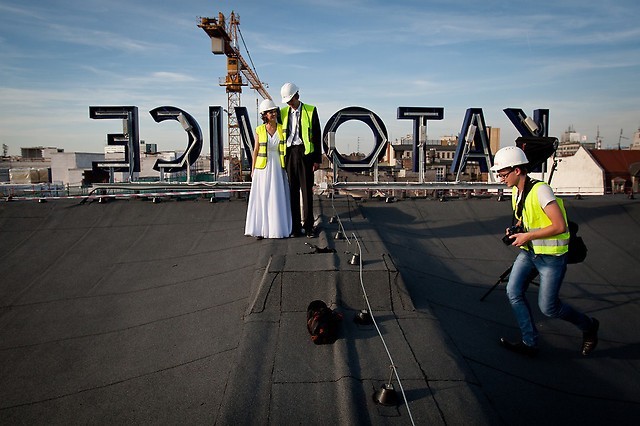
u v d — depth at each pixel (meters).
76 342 4.91
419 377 3.34
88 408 3.79
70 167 47.56
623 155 38.91
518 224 4.34
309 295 4.62
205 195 9.75
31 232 8.07
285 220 6.77
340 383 3.22
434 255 7.05
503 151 4.24
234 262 6.29
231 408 3.02
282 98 6.56
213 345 4.29
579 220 8.98
